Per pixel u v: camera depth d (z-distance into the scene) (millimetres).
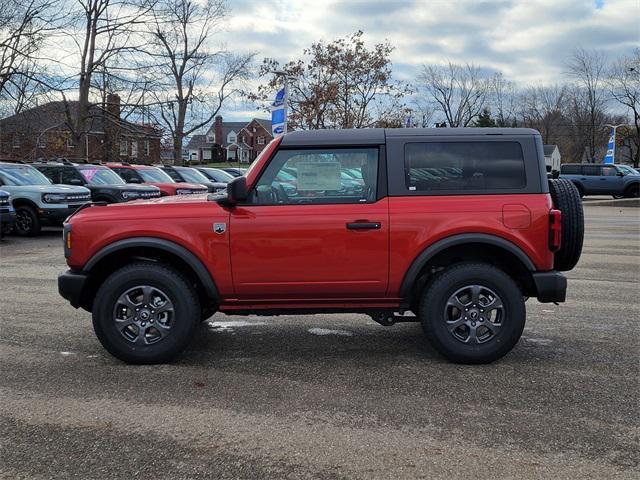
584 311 6633
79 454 3305
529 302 7109
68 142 32906
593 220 18531
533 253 4621
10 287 7941
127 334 4773
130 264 4781
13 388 4277
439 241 4602
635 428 3629
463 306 4723
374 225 4594
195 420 3744
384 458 3256
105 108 30953
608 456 3277
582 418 3773
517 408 3934
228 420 3746
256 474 3094
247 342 5492
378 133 4730
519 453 3312
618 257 10680
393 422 3717
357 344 5434
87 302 5074
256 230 4613
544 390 4250
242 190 4535
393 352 5180
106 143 34344
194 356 5051
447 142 4699
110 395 4152
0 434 3545
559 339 5523
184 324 4734
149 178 18594
